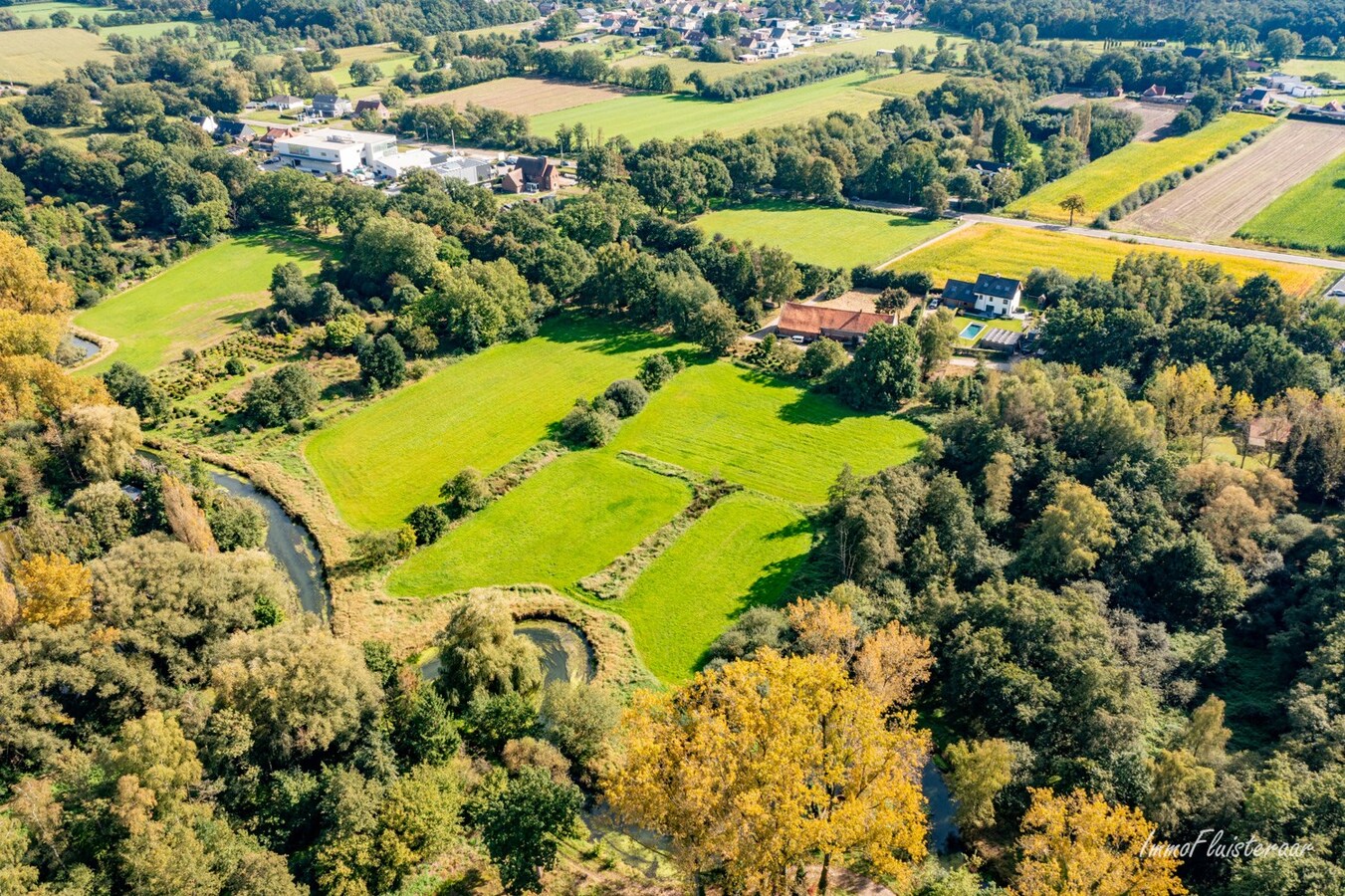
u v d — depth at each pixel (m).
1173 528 94.94
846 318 159.88
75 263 180.25
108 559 85.44
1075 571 91.38
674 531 110.56
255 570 91.25
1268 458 111.75
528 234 185.38
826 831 53.28
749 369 151.00
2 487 110.75
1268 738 76.12
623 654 91.56
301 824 68.75
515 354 155.75
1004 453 106.00
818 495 117.06
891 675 78.75
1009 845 68.06
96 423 115.06
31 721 74.94
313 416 134.62
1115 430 107.31
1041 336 151.12
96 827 63.47
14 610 79.19
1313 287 167.88
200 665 83.50
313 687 72.88
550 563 105.44
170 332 164.00
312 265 192.50
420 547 108.38
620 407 135.75
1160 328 137.62
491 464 124.06
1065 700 74.31
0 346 128.62
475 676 79.69
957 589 94.19
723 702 65.88
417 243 171.25
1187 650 84.19
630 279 165.00
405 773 73.44
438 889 65.31
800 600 89.25
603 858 68.44
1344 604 82.19
